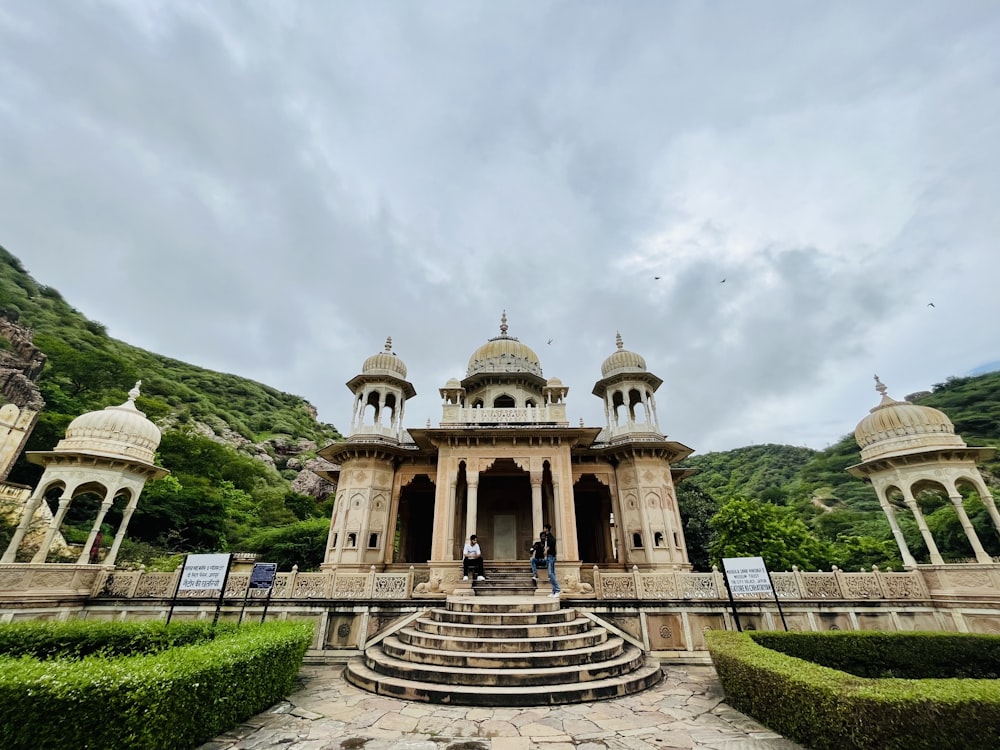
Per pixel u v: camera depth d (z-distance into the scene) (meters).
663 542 17.81
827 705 5.59
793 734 6.04
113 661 5.81
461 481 20.72
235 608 12.17
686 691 8.66
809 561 22.70
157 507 26.42
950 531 24.44
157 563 19.36
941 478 12.66
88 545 12.55
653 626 11.85
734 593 11.89
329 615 11.99
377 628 11.84
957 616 11.59
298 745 5.91
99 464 13.10
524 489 21.11
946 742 4.82
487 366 22.97
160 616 12.19
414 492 22.95
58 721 4.57
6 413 21.44
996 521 12.18
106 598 12.30
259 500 41.59
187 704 5.67
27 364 33.62
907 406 13.76
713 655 8.69
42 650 8.38
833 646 9.47
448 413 18.03
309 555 28.20
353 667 9.75
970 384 55.62
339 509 19.11
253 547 28.95
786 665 6.80
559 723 6.80
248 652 7.08
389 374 21.30
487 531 20.42
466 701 7.77
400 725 6.70
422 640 9.91
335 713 7.26
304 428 75.69
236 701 6.64
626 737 6.22
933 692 5.21
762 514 24.55
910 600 12.10
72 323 58.78
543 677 8.30
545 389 20.50
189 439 40.75
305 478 52.88
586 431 16.91
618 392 21.64
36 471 26.36
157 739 5.17
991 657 9.12
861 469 14.45
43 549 11.91
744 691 7.26
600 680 8.62
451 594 13.33
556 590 12.60
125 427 13.62
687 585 12.30
